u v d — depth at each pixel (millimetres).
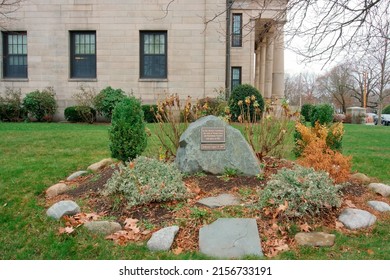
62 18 17844
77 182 6363
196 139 6078
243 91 14055
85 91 17703
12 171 6742
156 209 4914
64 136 10891
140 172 5340
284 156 7660
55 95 18078
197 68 17547
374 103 49375
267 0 8359
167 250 4094
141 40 17875
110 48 17812
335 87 48594
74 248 4184
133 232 4445
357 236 4426
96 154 8406
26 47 18359
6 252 4215
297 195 4719
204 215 4699
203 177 5953
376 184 6023
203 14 17328
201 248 4105
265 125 7676
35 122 17297
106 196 5293
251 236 4250
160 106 7242
